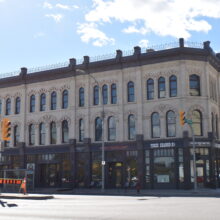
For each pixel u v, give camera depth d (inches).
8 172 1477.6
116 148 1561.3
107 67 1632.6
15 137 1867.6
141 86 1549.0
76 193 1355.8
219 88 1680.6
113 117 1601.9
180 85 1476.4
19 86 1876.2
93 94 1657.2
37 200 990.4
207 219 538.3
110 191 1413.6
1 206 794.2
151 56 1531.7
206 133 1470.2
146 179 1491.1
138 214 610.9
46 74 1779.0
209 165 1464.1
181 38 1494.8
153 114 1526.8
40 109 1802.4
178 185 1427.2
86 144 1628.9
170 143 1450.5
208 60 1521.9
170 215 592.4
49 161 1728.6
